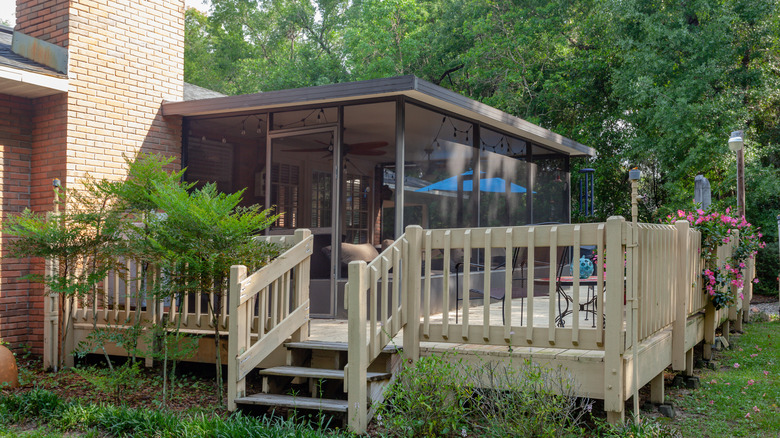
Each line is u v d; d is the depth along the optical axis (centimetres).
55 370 684
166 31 900
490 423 412
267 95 784
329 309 765
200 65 3053
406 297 498
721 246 736
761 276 1509
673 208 1552
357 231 760
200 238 506
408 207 756
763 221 1554
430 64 2220
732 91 1533
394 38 2241
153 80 877
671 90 1540
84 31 799
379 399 477
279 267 529
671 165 1631
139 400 562
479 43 1977
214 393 589
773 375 645
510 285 460
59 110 786
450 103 777
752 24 1553
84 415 491
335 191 772
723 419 496
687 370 616
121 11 841
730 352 776
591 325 641
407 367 447
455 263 855
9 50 806
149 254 536
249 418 462
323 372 508
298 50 2595
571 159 1825
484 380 463
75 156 786
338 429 441
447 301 485
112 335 569
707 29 1518
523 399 399
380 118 749
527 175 1092
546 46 1911
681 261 582
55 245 591
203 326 610
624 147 1788
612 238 421
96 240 593
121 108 837
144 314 648
